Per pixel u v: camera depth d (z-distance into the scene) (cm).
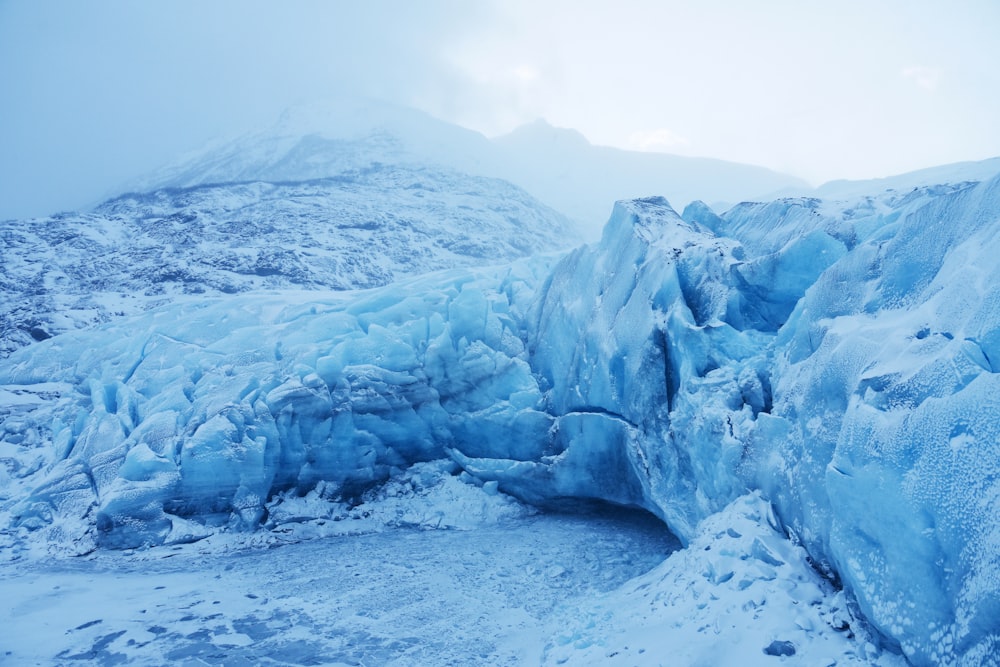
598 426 1369
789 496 775
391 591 1056
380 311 1756
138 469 1348
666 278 1297
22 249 4153
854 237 1130
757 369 1068
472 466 1535
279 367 1568
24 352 1956
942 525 512
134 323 1975
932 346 621
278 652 860
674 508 1145
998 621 446
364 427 1520
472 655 834
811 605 660
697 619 709
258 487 1394
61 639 902
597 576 1088
